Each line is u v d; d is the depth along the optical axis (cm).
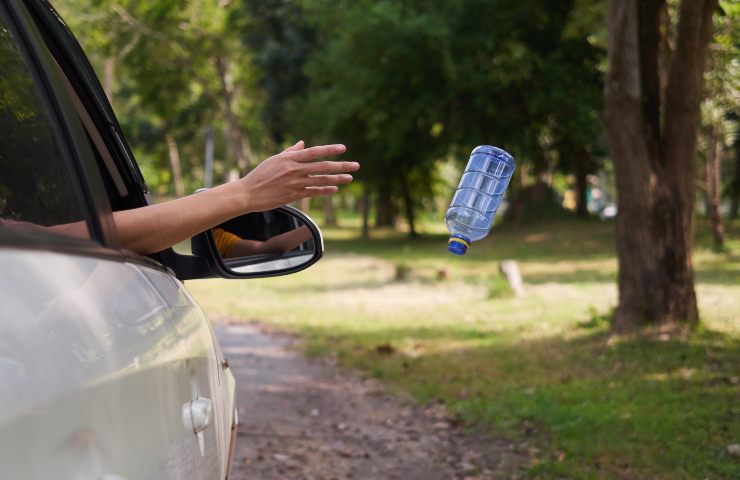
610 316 1228
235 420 298
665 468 603
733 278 1805
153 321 163
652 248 1066
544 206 3844
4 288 108
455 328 1344
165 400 156
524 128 3397
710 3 1002
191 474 172
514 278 1741
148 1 3647
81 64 234
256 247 281
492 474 623
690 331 1055
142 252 196
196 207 197
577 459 636
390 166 3856
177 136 4772
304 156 210
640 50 1030
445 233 4816
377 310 1652
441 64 3166
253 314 1619
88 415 114
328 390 939
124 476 122
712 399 785
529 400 823
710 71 1216
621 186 1075
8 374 100
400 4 3206
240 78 4566
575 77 3061
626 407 769
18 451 95
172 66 4112
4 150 154
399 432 756
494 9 3050
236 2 4034
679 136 1049
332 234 5047
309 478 616
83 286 130
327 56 3409
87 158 162
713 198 2412
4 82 151
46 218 147
